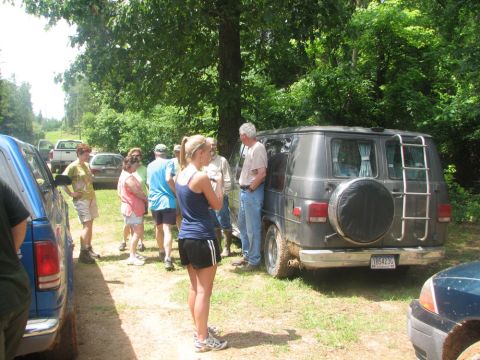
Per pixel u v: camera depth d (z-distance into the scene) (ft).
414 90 39.14
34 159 15.24
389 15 37.93
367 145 18.69
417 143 19.22
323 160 18.03
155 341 14.46
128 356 13.44
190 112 34.60
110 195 53.31
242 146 26.96
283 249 19.57
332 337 14.49
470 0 31.45
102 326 15.65
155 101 34.91
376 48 39.60
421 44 39.14
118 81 32.24
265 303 17.48
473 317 9.77
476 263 11.34
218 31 32.60
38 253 10.30
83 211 23.49
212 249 13.28
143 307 17.43
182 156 13.78
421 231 18.72
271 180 21.25
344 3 28.96
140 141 65.05
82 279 20.98
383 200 17.40
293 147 19.61
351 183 17.22
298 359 13.12
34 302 10.29
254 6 28.91
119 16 27.71
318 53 39.96
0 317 7.82
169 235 22.40
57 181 19.94
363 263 17.97
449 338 10.08
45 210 10.88
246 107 33.24
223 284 19.80
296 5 27.73
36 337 9.98
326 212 17.72
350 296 18.45
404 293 18.78
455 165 45.57
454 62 37.09
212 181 18.51
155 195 22.52
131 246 23.41
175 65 31.73
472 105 37.29
